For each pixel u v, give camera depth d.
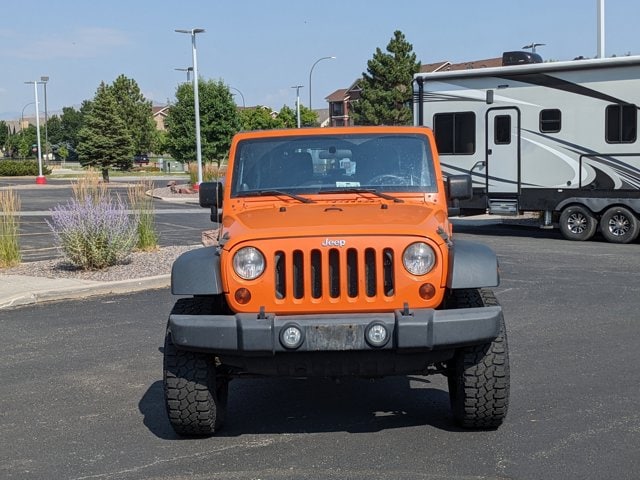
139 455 5.68
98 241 14.34
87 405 6.94
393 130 6.90
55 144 138.25
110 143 61.09
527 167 19.17
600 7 23.42
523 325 9.66
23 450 5.84
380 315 5.43
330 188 6.66
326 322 5.32
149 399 7.09
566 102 18.52
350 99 92.50
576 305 10.86
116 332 9.84
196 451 5.74
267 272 5.48
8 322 10.64
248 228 5.70
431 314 5.37
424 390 7.22
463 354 5.73
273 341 5.32
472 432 5.99
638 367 7.69
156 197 37.38
